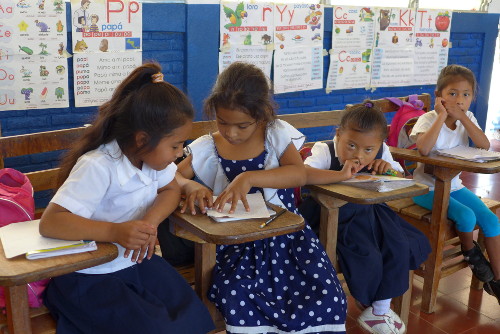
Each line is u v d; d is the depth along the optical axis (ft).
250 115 5.62
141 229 4.61
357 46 14.64
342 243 6.93
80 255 4.30
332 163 7.35
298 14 13.21
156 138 4.84
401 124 10.34
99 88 10.64
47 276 4.05
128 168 5.08
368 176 6.93
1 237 4.58
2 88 9.61
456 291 9.24
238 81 5.59
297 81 13.66
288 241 6.17
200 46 11.78
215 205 5.51
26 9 9.50
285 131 6.35
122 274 5.23
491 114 21.27
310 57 13.75
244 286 5.51
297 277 5.84
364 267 6.69
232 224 5.13
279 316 5.44
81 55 10.27
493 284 8.43
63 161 5.31
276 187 6.03
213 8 11.75
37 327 4.89
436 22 16.14
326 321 5.56
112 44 10.57
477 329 8.10
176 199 5.49
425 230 8.32
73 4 9.94
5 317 4.92
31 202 5.37
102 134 5.08
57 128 10.43
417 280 9.58
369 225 7.06
